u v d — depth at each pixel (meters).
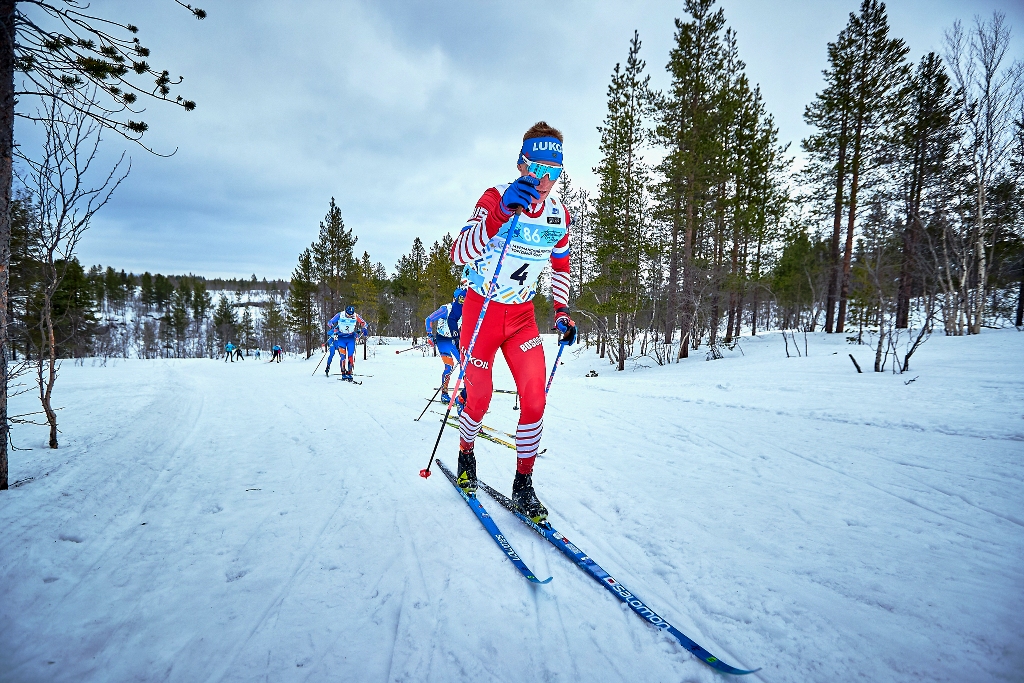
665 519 2.29
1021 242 13.15
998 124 11.30
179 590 1.70
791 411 4.91
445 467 3.27
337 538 2.13
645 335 15.54
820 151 18.47
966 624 1.44
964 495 2.46
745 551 1.95
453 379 6.47
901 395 5.42
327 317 38.91
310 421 5.15
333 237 36.19
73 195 3.22
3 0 2.36
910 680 1.22
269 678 1.26
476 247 2.32
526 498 2.36
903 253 13.52
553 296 2.71
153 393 7.17
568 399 6.35
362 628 1.49
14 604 1.55
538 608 1.61
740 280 17.17
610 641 1.44
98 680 1.24
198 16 2.71
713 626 1.50
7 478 2.56
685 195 15.06
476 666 1.32
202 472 3.15
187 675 1.27
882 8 16.67
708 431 4.16
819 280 20.56
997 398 4.85
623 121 15.11
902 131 16.38
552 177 2.23
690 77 15.41
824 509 2.35
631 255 14.03
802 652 1.36
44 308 3.41
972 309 13.88
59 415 4.92
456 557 1.96
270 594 1.68
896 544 1.96
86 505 2.38
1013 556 1.83
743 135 17.64
